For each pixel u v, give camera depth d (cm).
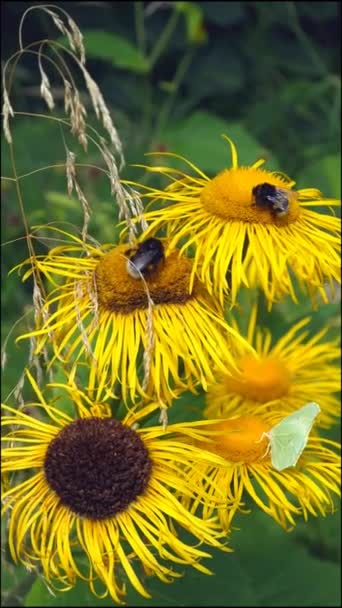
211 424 81
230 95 173
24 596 92
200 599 94
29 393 101
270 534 104
